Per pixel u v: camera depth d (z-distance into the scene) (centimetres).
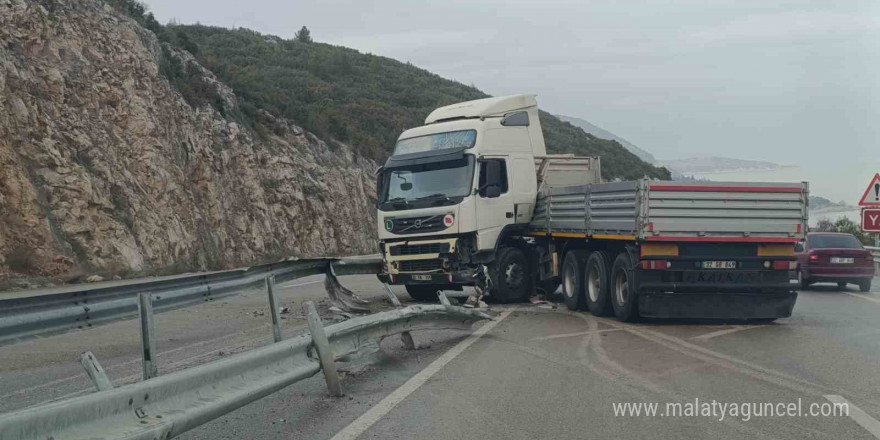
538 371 933
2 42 2259
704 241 1272
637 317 1356
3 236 1934
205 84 3516
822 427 686
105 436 461
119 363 969
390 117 5959
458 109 1761
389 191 1681
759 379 887
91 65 2611
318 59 7194
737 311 1312
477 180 1594
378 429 671
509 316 1475
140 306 686
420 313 1081
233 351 1044
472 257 1598
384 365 977
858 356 1037
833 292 2145
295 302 1667
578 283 1534
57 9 2578
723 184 1270
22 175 2034
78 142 2389
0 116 2062
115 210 2405
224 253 3038
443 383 863
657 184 1247
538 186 1775
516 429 673
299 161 4094
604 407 754
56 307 726
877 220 2805
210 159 3209
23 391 804
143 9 3616
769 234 1284
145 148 2695
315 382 879
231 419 708
